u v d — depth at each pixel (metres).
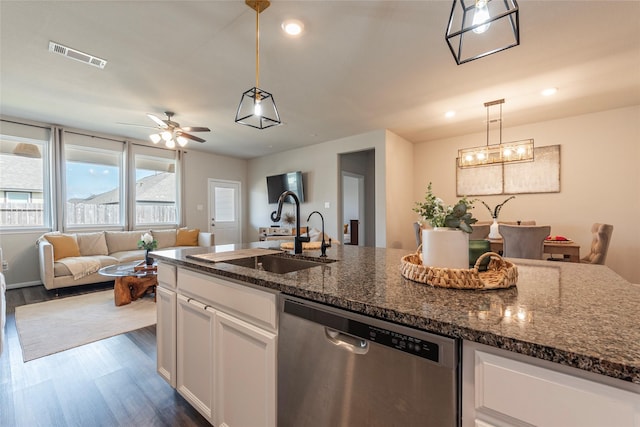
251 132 4.94
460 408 0.68
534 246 2.89
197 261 1.55
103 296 3.81
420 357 0.73
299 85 3.12
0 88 3.20
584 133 4.04
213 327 1.39
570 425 0.55
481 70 2.79
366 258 1.69
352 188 7.83
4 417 1.59
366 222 6.99
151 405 1.69
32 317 3.06
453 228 1.07
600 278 1.17
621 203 3.80
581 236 4.05
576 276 1.21
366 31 2.20
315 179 5.81
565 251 3.15
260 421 1.17
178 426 1.53
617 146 3.82
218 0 1.87
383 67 2.74
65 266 3.89
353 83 3.07
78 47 2.41
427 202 1.13
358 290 0.96
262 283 1.12
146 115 4.08
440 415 0.70
